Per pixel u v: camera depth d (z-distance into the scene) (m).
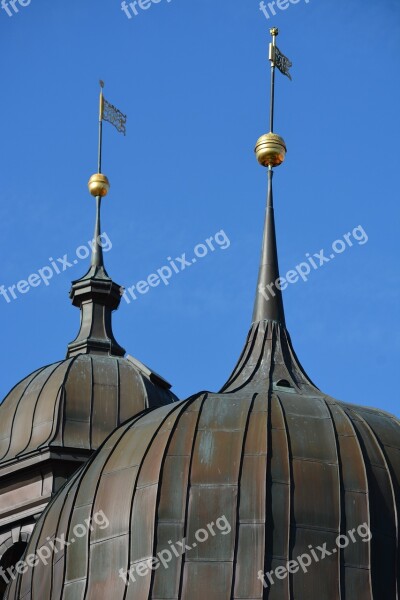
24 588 71.06
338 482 69.12
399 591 68.38
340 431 70.38
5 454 79.81
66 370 81.31
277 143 77.62
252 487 68.75
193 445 69.81
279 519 68.38
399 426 71.81
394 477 69.75
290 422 70.38
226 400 71.38
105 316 84.31
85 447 78.94
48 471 78.62
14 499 78.88
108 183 87.75
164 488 69.06
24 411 80.50
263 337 74.81
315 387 73.69
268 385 73.19
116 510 69.50
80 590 69.12
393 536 68.94
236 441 69.75
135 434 71.25
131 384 81.19
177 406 71.44
